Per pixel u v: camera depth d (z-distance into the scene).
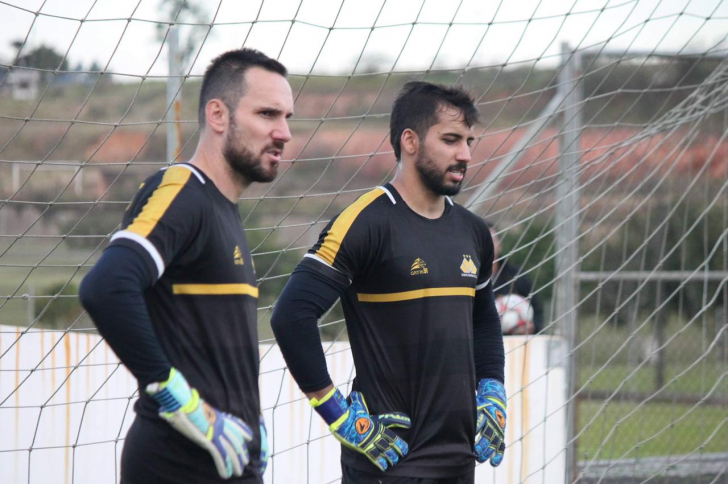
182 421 7.63
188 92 43.41
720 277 18.73
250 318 8.79
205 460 8.28
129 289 7.36
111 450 15.04
